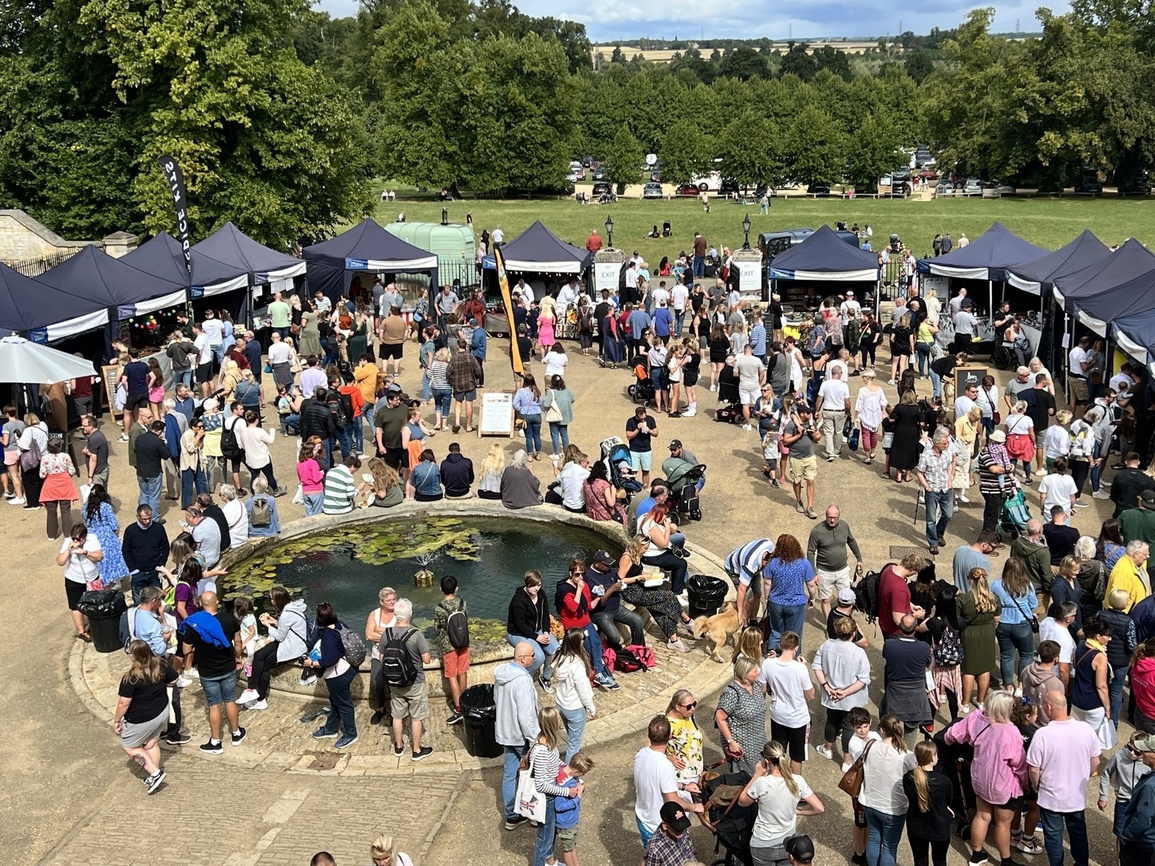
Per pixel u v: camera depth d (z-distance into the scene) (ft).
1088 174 268.82
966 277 95.14
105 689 39.58
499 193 293.64
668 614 41.52
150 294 81.00
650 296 101.30
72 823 31.35
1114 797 31.78
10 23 128.26
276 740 35.76
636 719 36.47
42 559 51.55
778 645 35.68
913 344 86.22
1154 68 247.50
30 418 57.93
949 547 51.52
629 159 278.26
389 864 22.57
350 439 64.03
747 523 55.31
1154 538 41.34
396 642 33.30
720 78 384.27
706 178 304.50
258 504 50.21
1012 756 26.81
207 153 118.52
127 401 68.74
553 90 279.69
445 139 278.87
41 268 107.65
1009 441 57.88
